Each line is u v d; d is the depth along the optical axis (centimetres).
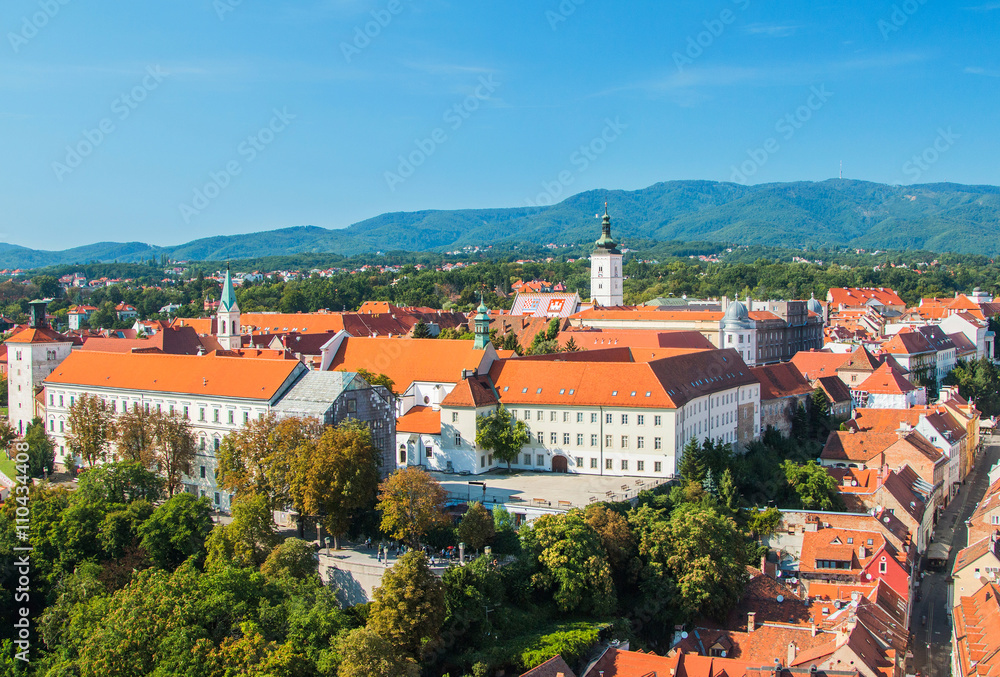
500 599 11388
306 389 14712
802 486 16300
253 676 9212
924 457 18138
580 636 10956
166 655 9638
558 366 16950
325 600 10962
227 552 12062
